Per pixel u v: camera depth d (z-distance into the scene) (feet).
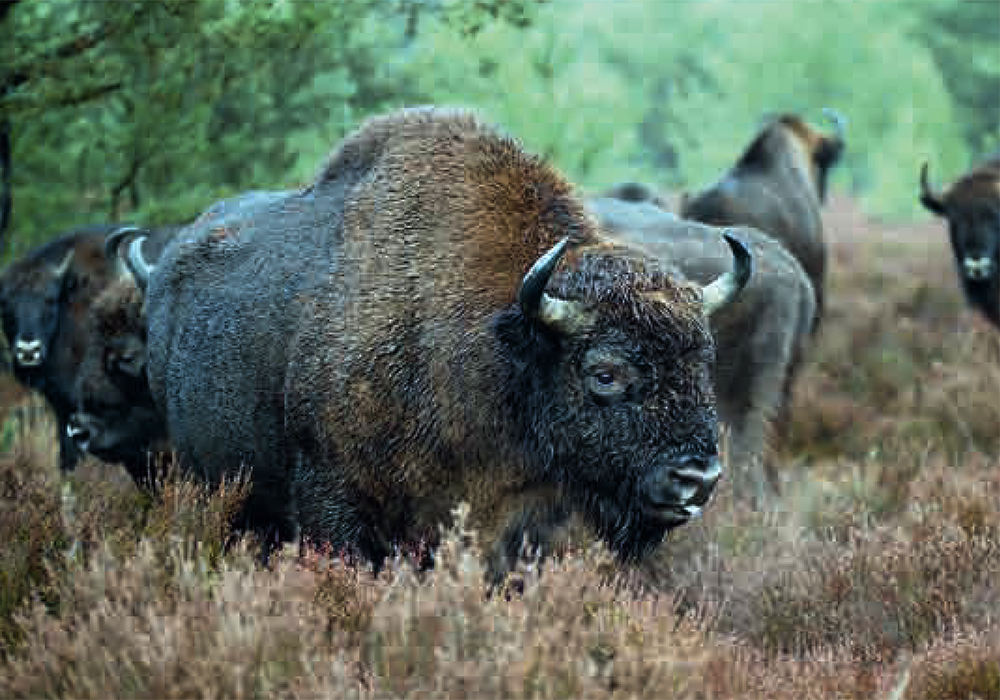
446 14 116.67
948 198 161.07
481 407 59.93
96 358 83.66
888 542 72.33
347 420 60.44
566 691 46.01
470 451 60.34
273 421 65.41
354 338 60.64
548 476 59.57
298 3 111.75
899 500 91.61
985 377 128.98
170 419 75.61
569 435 57.72
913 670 54.39
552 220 63.77
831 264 244.01
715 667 51.65
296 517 64.49
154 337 77.10
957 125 452.35
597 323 56.39
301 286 64.44
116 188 122.42
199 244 75.20
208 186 120.26
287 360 63.67
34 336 106.01
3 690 47.80
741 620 66.23
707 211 135.13
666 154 421.59
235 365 67.72
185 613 49.85
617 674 48.62
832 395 136.67
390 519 61.36
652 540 59.98
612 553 59.21
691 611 57.21
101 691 46.55
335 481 61.67
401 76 130.31
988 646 54.49
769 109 462.19
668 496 55.42
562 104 147.23
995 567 65.16
